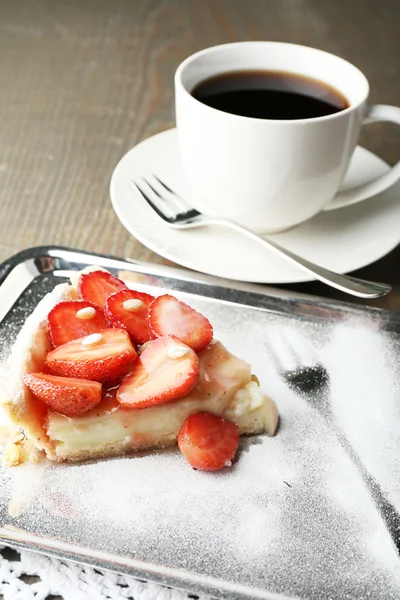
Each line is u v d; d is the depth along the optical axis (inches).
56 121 29.0
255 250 23.5
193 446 20.2
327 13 35.1
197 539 19.3
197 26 34.1
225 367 21.0
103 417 20.5
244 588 18.7
